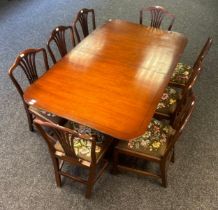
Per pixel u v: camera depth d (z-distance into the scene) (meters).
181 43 2.59
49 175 2.35
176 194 2.25
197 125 2.79
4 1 4.79
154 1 4.92
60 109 1.89
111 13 4.56
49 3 4.80
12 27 4.17
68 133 1.69
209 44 2.39
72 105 1.92
